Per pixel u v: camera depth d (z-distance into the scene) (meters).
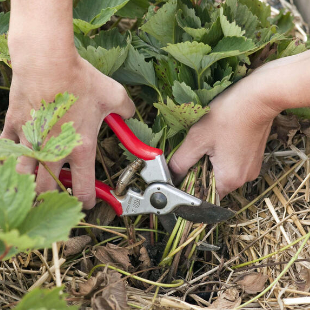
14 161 0.57
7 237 0.50
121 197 0.96
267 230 1.06
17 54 0.79
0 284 0.90
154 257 1.02
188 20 1.00
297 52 1.05
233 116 0.92
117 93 0.90
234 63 0.97
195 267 1.05
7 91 1.37
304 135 1.20
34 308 0.55
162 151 0.94
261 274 0.92
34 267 0.97
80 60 0.83
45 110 0.68
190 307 0.86
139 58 1.02
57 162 0.86
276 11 1.68
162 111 0.95
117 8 1.03
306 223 1.08
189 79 1.00
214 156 0.98
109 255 0.93
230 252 1.04
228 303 0.88
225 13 1.01
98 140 1.18
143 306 0.87
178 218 0.96
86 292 0.80
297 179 1.19
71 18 0.78
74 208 0.59
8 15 1.11
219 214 0.93
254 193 1.18
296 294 0.93
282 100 0.85
